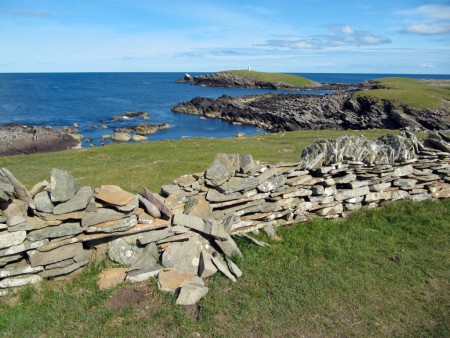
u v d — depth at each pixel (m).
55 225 6.00
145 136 47.66
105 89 138.75
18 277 5.83
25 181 15.26
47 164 18.88
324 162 8.92
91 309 5.62
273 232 8.20
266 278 6.64
